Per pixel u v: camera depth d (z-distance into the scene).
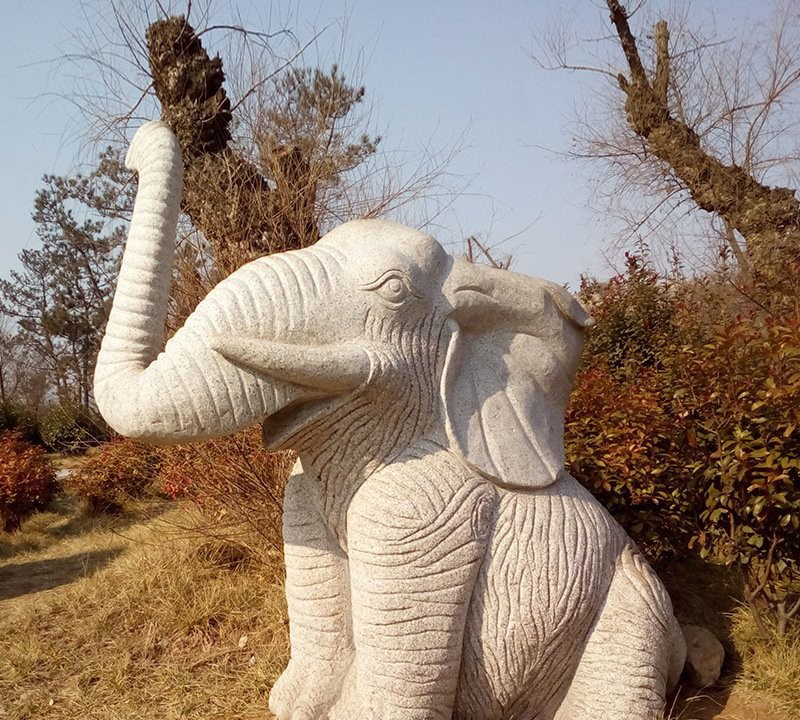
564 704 2.42
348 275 2.25
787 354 2.86
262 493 4.19
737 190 9.85
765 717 2.67
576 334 2.77
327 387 2.17
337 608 2.40
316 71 5.30
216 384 2.08
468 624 2.30
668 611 2.49
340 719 2.25
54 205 21.00
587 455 3.49
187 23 5.61
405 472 2.29
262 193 4.60
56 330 20.62
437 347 2.36
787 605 3.20
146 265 2.24
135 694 3.33
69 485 8.27
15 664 3.73
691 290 6.79
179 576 4.45
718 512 3.00
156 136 2.39
